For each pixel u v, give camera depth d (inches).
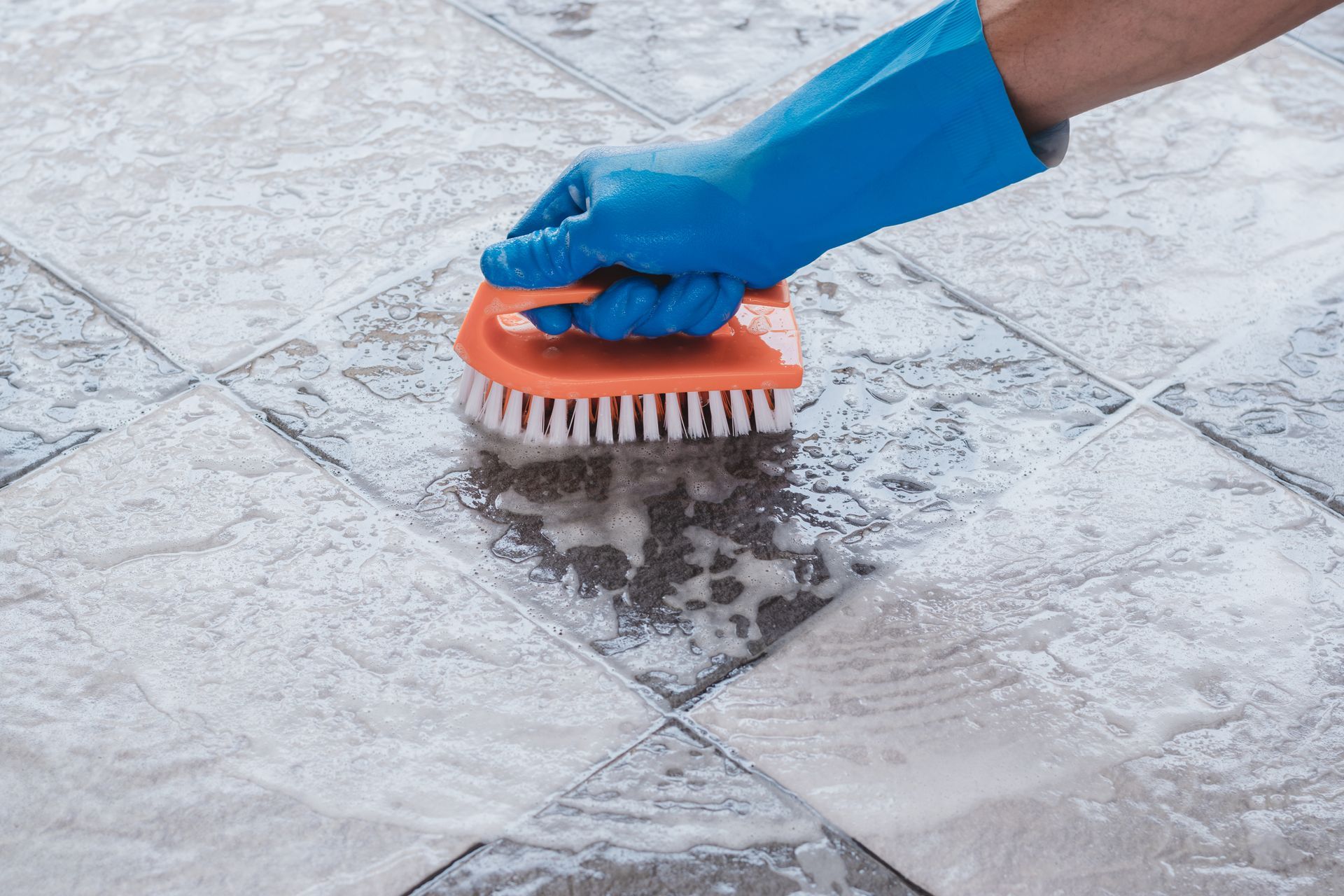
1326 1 31.4
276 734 32.8
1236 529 39.6
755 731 33.4
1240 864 31.0
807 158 36.9
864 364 44.9
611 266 40.6
